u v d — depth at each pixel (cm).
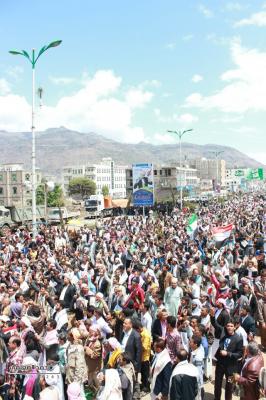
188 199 9581
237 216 4681
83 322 977
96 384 904
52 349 816
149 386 950
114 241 2617
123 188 18138
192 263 1716
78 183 14088
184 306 1118
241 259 1906
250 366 722
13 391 782
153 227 3581
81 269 1691
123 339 898
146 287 1436
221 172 19262
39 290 1399
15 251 2122
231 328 866
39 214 5962
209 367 988
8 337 957
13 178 9356
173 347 865
